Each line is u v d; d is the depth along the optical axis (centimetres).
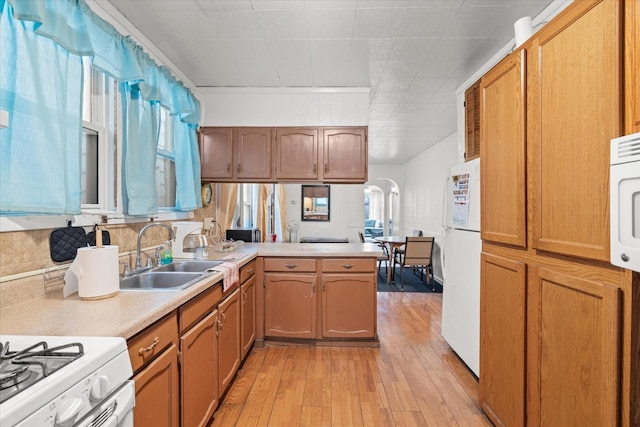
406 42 255
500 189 178
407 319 383
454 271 277
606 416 110
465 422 194
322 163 346
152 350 127
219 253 293
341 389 230
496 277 183
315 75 322
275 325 304
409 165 828
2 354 84
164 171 288
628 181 96
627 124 103
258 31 243
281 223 646
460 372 255
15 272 138
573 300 126
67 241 162
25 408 65
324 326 302
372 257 301
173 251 260
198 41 258
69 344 87
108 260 145
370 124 482
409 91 358
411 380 243
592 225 116
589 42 117
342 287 301
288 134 347
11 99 131
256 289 303
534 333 149
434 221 632
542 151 143
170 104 269
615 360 107
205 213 361
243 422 193
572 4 125
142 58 219
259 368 261
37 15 128
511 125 166
